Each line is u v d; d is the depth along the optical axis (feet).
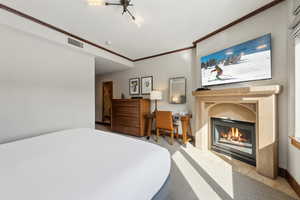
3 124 6.08
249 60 6.27
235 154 7.31
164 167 3.49
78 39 8.86
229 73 7.11
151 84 12.77
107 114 17.20
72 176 2.53
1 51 5.99
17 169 2.78
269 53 5.63
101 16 6.56
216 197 4.50
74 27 7.56
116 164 2.98
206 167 6.41
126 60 13.11
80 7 5.88
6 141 6.14
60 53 8.21
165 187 3.48
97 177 2.49
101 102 17.80
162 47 10.53
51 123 7.77
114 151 3.71
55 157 3.35
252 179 5.46
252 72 6.17
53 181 2.38
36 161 3.14
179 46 10.32
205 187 5.00
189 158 7.36
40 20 6.84
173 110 11.44
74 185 2.27
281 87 5.35
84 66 9.65
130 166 2.89
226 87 7.42
